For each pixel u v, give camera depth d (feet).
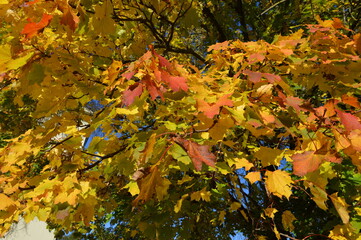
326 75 6.33
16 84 6.03
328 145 4.17
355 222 7.68
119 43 8.71
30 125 15.90
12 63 4.50
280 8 16.58
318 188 5.50
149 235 8.72
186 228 9.53
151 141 3.95
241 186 9.32
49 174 6.43
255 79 4.39
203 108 3.74
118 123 6.10
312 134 5.07
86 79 6.04
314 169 4.20
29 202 6.30
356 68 6.00
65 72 5.32
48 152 7.36
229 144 5.14
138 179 3.94
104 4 4.85
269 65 6.63
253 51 5.61
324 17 13.46
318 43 6.28
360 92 6.42
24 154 6.23
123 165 6.10
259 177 5.18
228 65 6.89
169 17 10.94
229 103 3.69
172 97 5.08
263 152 5.21
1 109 14.99
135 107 5.23
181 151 5.01
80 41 7.18
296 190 11.45
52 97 5.81
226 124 4.16
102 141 6.28
